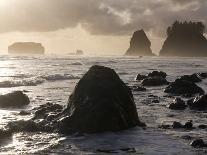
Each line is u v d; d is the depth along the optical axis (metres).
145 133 14.85
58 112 18.00
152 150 12.13
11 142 13.09
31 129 15.05
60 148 12.31
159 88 34.94
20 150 11.96
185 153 11.74
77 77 47.09
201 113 20.22
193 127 16.08
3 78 42.62
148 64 97.81
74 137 14.06
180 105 21.73
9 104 22.47
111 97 15.92
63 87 34.81
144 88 32.44
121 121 15.54
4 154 11.43
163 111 20.64
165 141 13.44
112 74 17.12
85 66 77.50
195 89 30.48
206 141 13.38
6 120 17.11
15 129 14.91
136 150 12.12
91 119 15.14
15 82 36.50
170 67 82.19
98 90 16.14
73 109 15.98
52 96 27.44
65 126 15.13
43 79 42.22
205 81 43.59
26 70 59.19
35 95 28.00
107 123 15.21
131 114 16.34
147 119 18.03
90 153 11.71
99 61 112.94
